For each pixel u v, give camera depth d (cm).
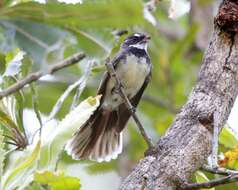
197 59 1420
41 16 586
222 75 637
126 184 611
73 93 1168
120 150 1060
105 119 1134
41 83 1202
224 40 641
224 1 649
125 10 532
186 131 625
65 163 1067
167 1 872
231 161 701
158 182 606
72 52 803
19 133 668
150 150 626
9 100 690
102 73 1253
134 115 707
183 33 1491
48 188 583
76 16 566
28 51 625
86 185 1220
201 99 635
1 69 788
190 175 614
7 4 591
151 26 688
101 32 695
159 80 1358
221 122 630
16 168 548
